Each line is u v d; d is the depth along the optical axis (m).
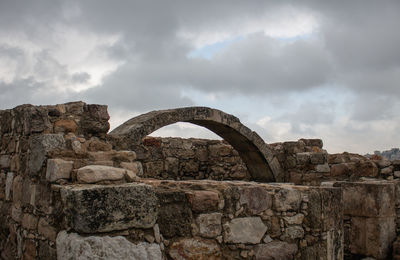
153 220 2.86
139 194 2.81
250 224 3.49
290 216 3.70
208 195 3.30
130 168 3.73
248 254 3.45
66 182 3.16
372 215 5.89
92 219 2.61
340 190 4.13
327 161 8.89
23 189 3.89
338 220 4.07
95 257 2.59
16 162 4.20
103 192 2.68
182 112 7.57
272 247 3.56
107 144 3.99
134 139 6.70
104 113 4.34
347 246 6.14
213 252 3.28
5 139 4.68
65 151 3.44
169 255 3.09
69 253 2.59
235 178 10.47
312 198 3.81
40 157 3.45
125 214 2.74
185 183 3.57
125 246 2.71
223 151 10.45
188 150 10.05
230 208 3.41
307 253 3.74
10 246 4.25
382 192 5.88
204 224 3.27
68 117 4.10
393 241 6.05
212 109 8.12
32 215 3.57
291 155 9.57
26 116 3.89
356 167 8.27
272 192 3.66
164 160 9.59
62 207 2.89
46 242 3.16
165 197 3.12
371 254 5.88
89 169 3.01
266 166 9.41
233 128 8.53
